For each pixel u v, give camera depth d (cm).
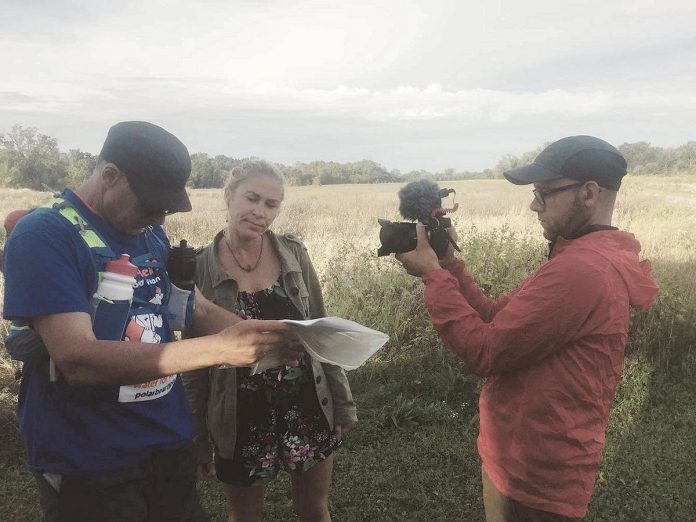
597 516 332
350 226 1452
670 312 568
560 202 179
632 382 502
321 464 239
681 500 344
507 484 183
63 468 147
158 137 143
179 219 1379
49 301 131
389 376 509
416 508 338
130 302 148
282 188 218
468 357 180
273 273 227
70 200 145
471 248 651
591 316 166
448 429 429
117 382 135
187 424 171
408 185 198
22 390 150
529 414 175
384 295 591
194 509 172
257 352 147
